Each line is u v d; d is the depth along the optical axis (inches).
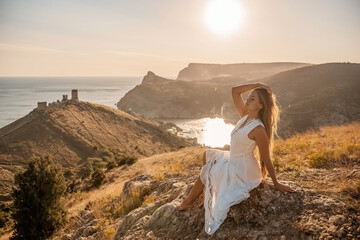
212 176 109.4
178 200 135.4
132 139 3690.9
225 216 100.8
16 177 430.0
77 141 3166.8
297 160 226.8
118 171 983.0
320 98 5487.2
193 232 109.4
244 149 103.2
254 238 92.4
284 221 96.6
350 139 273.3
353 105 5147.6
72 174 2383.1
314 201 103.4
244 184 105.0
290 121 4756.4
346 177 130.3
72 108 3973.9
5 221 689.6
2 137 3075.8
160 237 114.4
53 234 387.5
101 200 400.5
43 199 416.2
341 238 82.1
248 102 103.7
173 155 890.1
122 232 154.6
